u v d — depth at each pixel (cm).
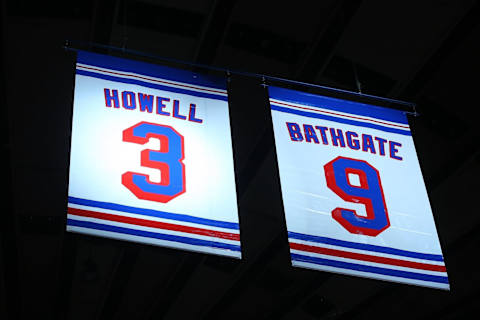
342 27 819
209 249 540
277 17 817
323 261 570
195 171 583
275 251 1157
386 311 1269
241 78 895
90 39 828
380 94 909
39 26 802
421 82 880
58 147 962
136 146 580
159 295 1269
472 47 823
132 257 1162
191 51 859
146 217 538
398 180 655
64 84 875
